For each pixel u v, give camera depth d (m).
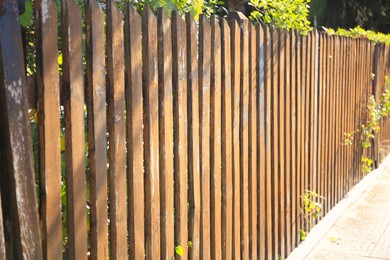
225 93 3.48
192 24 3.10
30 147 2.11
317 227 5.36
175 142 3.02
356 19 17.17
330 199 5.93
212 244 3.44
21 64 2.08
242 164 3.76
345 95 6.30
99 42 2.44
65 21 2.27
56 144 2.26
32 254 2.13
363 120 7.18
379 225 5.61
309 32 5.04
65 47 2.29
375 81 7.68
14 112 2.05
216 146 3.42
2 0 2.01
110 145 2.56
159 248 2.92
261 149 4.01
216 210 3.45
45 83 2.19
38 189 2.44
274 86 4.19
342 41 6.03
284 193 4.51
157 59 2.84
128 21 2.62
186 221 3.14
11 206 2.09
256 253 4.04
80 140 2.36
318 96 5.31
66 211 2.38
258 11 4.99
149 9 2.74
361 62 6.93
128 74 2.64
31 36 2.53
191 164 3.16
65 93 2.31
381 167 8.23
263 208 4.11
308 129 5.05
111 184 2.57
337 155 6.12
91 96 2.42
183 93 3.05
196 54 3.15
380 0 17.62
